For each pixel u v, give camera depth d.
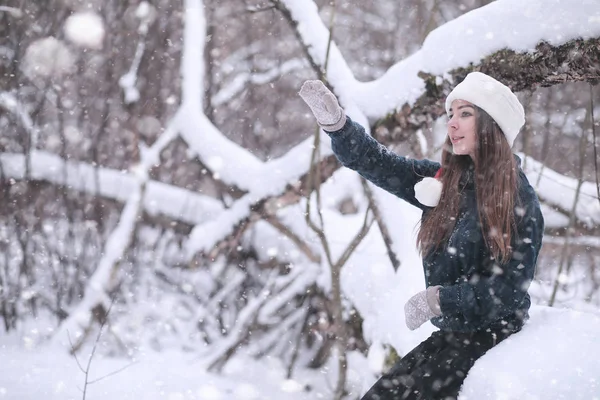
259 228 5.37
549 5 3.22
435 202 2.48
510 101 2.40
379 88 3.88
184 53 4.92
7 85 5.82
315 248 4.79
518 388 2.03
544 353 2.18
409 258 3.78
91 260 5.77
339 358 3.93
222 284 5.50
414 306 2.29
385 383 2.41
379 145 2.67
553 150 6.77
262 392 4.29
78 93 7.03
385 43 10.11
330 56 4.11
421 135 4.45
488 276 2.35
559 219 5.39
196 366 4.43
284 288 4.96
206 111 6.33
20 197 5.61
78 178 5.72
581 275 5.98
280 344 4.95
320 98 2.54
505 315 2.33
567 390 1.99
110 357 4.48
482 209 2.32
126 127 6.42
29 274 5.48
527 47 3.26
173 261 6.05
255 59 8.65
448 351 2.36
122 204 5.91
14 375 3.69
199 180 6.95
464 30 3.53
